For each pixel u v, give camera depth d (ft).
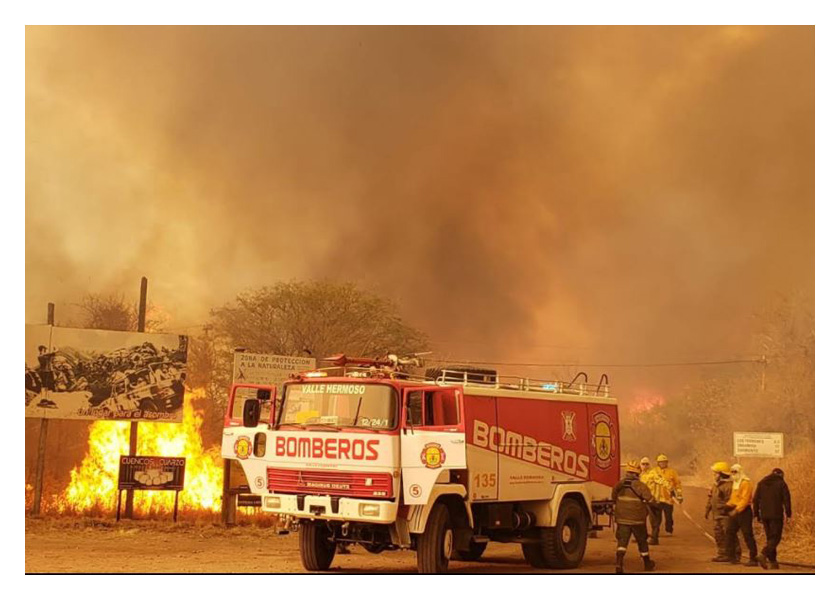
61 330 60.44
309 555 40.01
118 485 58.65
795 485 67.77
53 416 59.67
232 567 41.91
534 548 43.06
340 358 38.40
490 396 39.58
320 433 36.45
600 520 46.52
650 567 41.88
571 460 43.83
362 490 35.27
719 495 47.83
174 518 59.57
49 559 43.98
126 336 61.77
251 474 38.24
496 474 39.17
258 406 38.29
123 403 61.11
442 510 36.58
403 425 35.55
